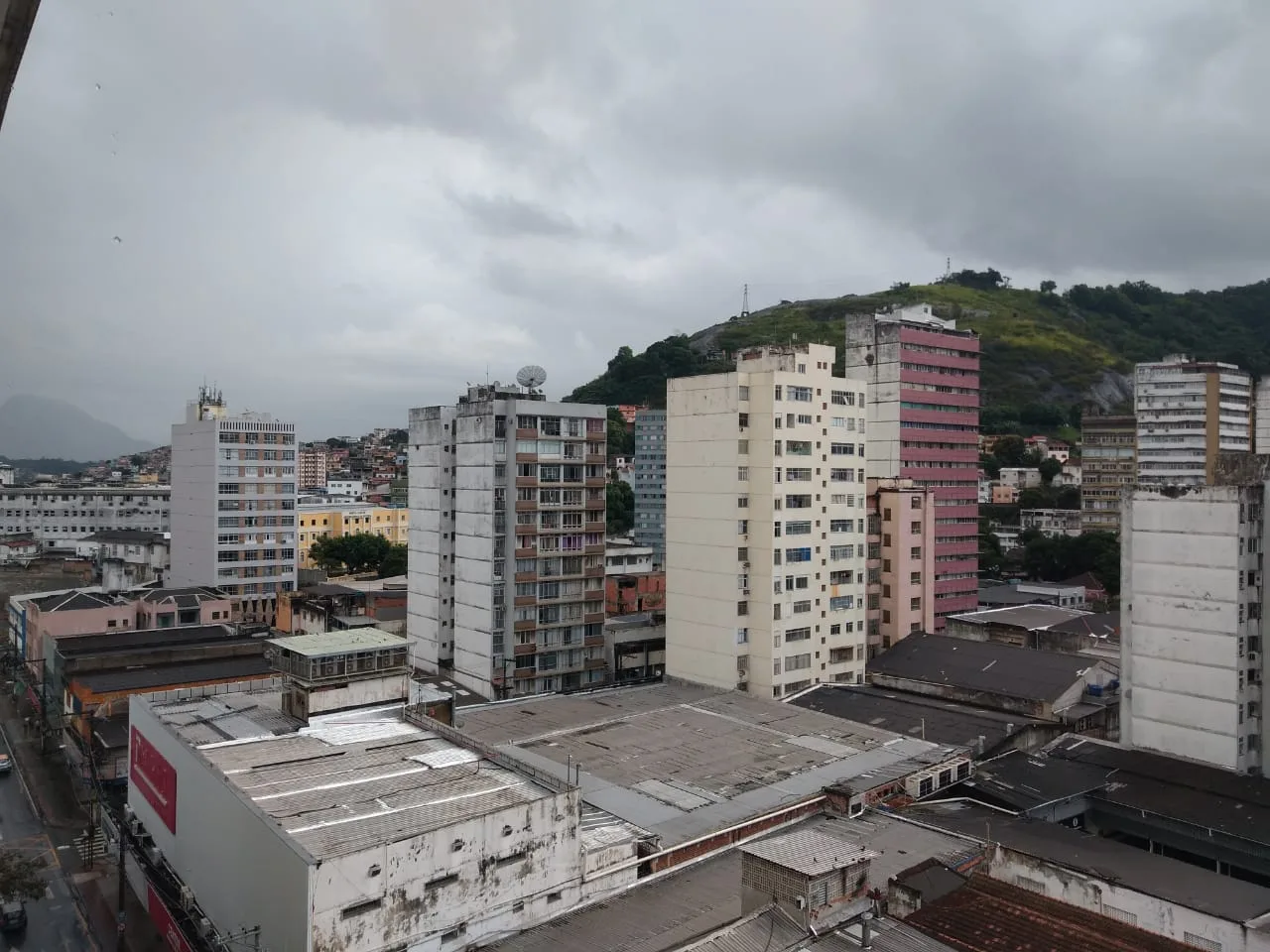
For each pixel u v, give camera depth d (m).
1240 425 178.00
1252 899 45.50
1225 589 66.50
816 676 88.25
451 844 39.38
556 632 100.88
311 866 34.94
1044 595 142.62
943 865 40.94
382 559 172.88
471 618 100.19
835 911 35.97
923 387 140.25
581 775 58.84
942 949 33.66
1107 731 78.81
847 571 91.69
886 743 67.50
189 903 48.88
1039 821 56.91
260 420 140.62
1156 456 176.88
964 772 64.31
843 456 91.31
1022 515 199.38
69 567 182.50
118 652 89.88
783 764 62.09
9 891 53.94
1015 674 81.88
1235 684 65.94
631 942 40.47
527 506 98.00
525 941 40.62
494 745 65.06
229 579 137.00
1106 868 49.34
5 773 80.25
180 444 144.50
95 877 61.91
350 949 35.97
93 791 70.38
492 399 100.94
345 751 51.22
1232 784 63.06
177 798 51.66
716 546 86.88
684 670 90.12
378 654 60.16
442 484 105.00
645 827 50.62
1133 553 71.81
